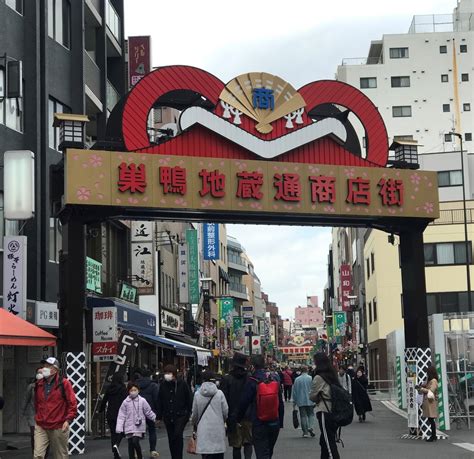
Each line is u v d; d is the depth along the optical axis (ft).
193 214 62.69
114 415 52.34
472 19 268.00
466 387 74.13
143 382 55.26
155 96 61.26
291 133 64.13
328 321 369.50
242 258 374.02
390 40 262.26
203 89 62.64
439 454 50.72
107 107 107.65
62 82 89.10
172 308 152.46
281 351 510.17
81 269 58.13
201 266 214.90
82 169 57.72
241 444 41.52
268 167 62.95
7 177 67.31
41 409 38.45
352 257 254.27
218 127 62.28
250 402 39.24
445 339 76.02
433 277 161.68
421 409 63.21
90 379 80.64
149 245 116.26
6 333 53.52
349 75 261.24
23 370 77.97
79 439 56.24
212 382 37.42
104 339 65.92
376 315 174.81
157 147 60.64
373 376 186.29
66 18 92.63
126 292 104.78
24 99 80.79
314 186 63.93
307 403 66.85
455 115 257.55
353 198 64.80
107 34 109.70
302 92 65.31
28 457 55.36
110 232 109.09
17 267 67.87
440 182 202.69
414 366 65.36
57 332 83.20
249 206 61.82
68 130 58.59
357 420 90.07
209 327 212.23
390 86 260.42
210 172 61.00
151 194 59.21
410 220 67.26
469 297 143.64
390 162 68.69
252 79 64.13
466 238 147.54
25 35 81.82
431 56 260.62
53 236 83.41
